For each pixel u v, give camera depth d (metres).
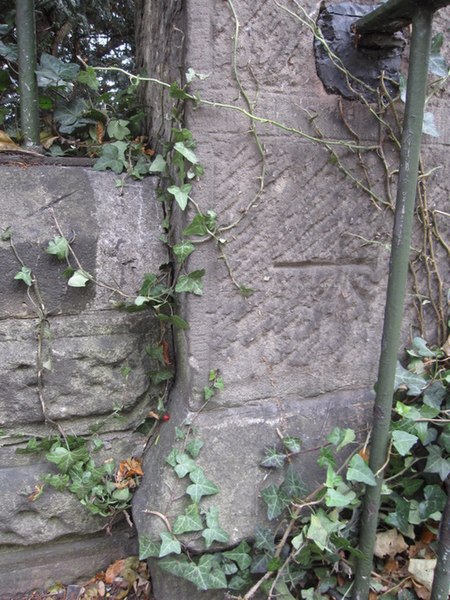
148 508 1.37
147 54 1.63
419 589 1.44
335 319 1.44
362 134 1.34
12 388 1.33
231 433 1.39
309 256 1.38
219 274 1.32
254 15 1.21
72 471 1.42
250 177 1.28
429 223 1.46
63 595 1.51
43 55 1.56
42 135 1.65
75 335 1.37
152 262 1.41
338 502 1.26
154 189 1.44
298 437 1.43
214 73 1.21
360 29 1.25
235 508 1.38
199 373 1.36
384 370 1.26
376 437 1.31
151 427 1.52
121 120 1.57
